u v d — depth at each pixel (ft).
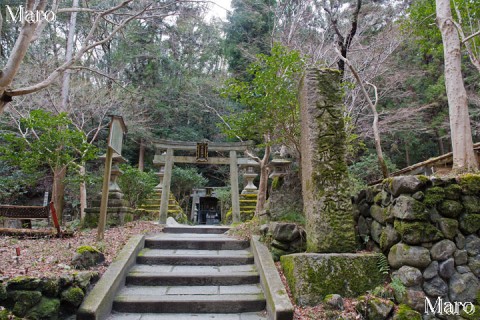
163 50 44.37
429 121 40.65
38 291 8.25
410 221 9.53
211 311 10.12
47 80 15.08
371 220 11.86
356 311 9.11
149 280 11.61
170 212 27.35
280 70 15.42
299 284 9.80
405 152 45.73
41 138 20.42
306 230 11.94
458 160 13.07
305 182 12.11
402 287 9.18
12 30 34.83
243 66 41.60
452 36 14.55
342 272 9.96
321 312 9.16
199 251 14.55
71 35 32.30
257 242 13.88
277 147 24.39
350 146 19.88
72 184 28.48
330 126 11.59
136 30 38.22
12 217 17.84
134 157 48.14
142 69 44.39
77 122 32.40
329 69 12.21
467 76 37.73
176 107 47.06
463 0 20.65
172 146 23.20
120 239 14.84
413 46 37.04
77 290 8.84
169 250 14.66
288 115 14.52
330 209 11.00
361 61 26.45
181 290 11.14
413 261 9.23
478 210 9.70
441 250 9.28
